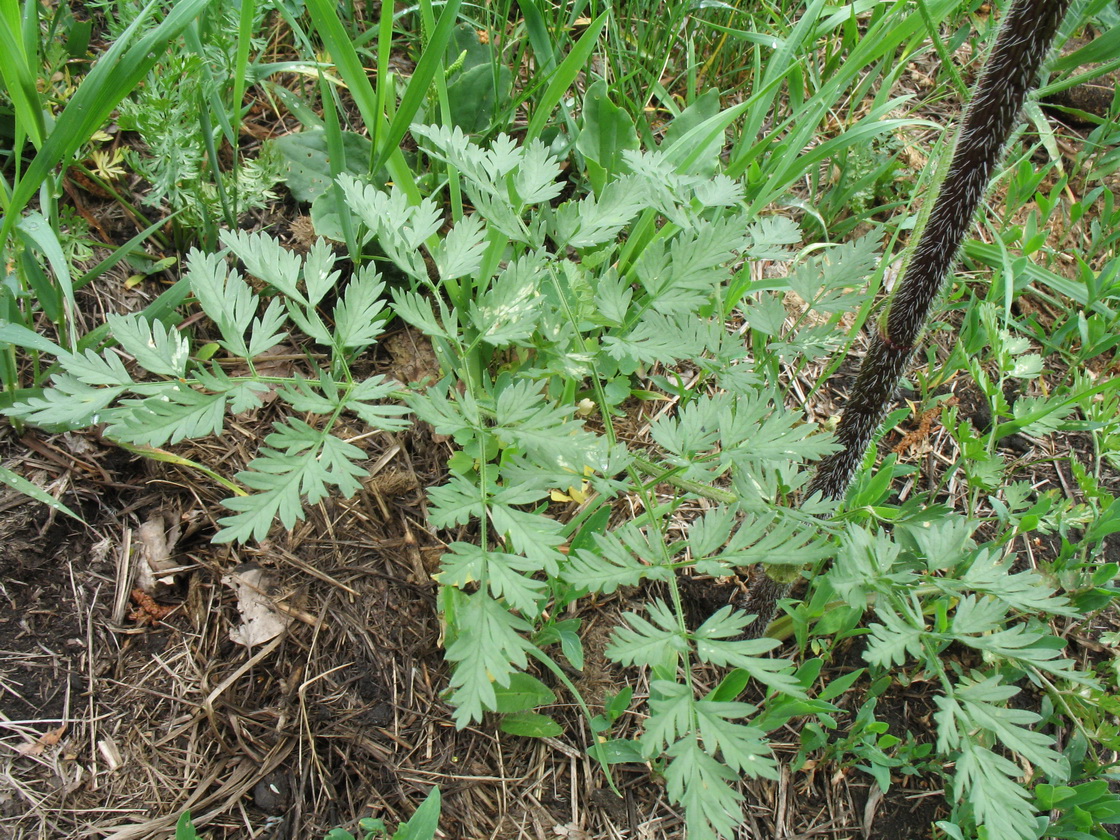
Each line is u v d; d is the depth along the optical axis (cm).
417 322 149
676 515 209
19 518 176
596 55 271
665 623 125
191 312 208
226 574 183
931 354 228
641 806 173
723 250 152
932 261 137
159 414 129
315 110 249
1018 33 118
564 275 173
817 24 261
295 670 176
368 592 186
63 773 158
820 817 178
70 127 153
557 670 157
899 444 221
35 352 183
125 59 156
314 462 129
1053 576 197
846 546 136
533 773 174
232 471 193
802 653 183
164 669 173
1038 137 293
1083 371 243
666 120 279
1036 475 231
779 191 224
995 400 204
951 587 134
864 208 262
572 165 252
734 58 288
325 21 171
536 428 138
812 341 167
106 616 175
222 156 229
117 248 208
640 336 154
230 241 143
